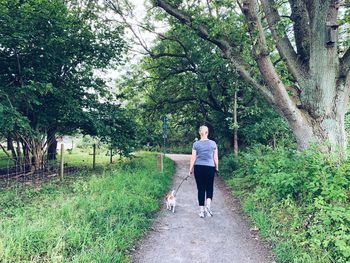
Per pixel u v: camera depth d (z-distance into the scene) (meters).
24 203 6.64
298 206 5.37
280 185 5.76
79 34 11.62
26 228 4.43
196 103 20.52
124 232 4.89
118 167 11.74
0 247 3.77
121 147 12.64
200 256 4.37
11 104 8.94
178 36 16.41
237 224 5.84
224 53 9.23
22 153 12.72
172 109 20.88
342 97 7.38
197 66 17.56
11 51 9.77
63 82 11.64
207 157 6.22
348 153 5.86
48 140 12.77
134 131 13.62
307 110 7.64
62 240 4.22
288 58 8.12
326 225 4.24
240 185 9.09
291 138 14.07
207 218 6.23
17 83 10.38
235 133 13.92
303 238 4.39
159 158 12.31
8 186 8.82
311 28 7.45
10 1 9.06
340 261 3.65
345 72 7.34
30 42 9.73
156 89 19.72
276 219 5.43
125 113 13.73
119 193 6.99
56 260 3.67
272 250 4.54
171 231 5.42
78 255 3.87
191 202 7.68
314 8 7.27
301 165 5.93
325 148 6.84
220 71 15.18
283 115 7.63
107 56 12.61
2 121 8.35
